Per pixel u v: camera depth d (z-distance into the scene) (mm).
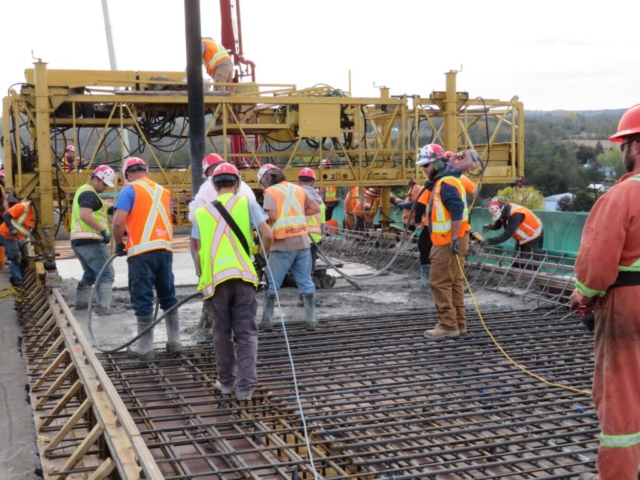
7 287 9961
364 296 9141
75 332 6043
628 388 3174
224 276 5074
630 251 3154
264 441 4766
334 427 4672
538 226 9766
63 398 4836
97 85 10664
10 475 3982
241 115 11820
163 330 7410
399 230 13016
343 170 11328
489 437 4414
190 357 6375
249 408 5035
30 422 4801
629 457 3176
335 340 6887
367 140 13234
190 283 10031
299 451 4535
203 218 5191
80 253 7949
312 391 5398
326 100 10969
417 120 11531
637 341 3176
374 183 11469
